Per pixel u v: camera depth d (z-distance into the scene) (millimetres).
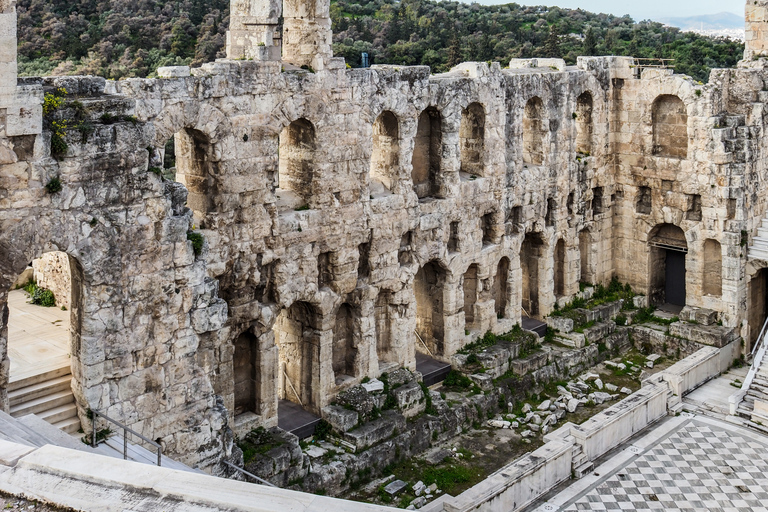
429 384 43031
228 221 33281
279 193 37188
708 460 38969
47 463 17531
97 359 26453
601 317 52000
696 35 104125
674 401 44312
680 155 53031
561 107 49219
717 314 51969
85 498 16578
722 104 51344
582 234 54438
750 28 53500
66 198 25266
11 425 22062
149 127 26906
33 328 32500
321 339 37469
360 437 36281
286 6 35938
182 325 28531
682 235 54125
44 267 35906
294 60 36094
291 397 39125
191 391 29125
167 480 16672
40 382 27766
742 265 50969
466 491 33625
